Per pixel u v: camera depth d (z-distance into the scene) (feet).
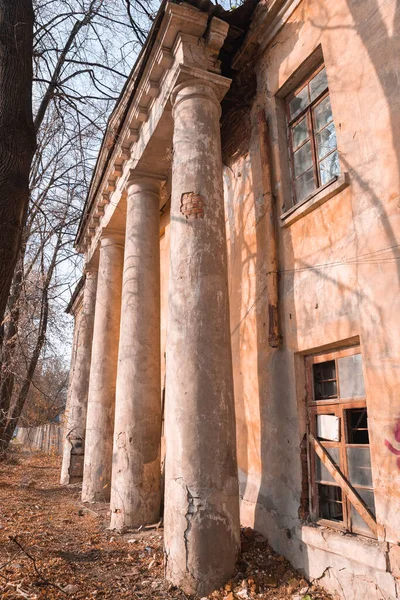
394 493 13.32
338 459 16.71
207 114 21.77
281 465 19.02
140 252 28.71
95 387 35.37
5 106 20.04
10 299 38.75
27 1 21.89
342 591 14.58
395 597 12.78
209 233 19.85
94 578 16.70
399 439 13.41
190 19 22.16
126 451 25.08
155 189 30.58
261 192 22.90
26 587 14.71
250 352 22.52
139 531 23.57
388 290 14.52
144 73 25.70
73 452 43.55
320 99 20.33
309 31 20.33
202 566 15.75
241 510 21.40
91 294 48.08
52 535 22.26
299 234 19.62
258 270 22.41
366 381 14.85
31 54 21.62
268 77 23.21
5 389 42.78
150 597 15.25
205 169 20.79
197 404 17.44
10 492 35.09
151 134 26.53
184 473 16.83
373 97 16.17
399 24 15.51
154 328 27.50
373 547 13.78
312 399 18.42
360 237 15.96
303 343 18.48
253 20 23.26
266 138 22.44
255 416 21.49
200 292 18.86
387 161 15.23
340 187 17.10
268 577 16.22
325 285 17.62
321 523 16.87
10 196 19.30
